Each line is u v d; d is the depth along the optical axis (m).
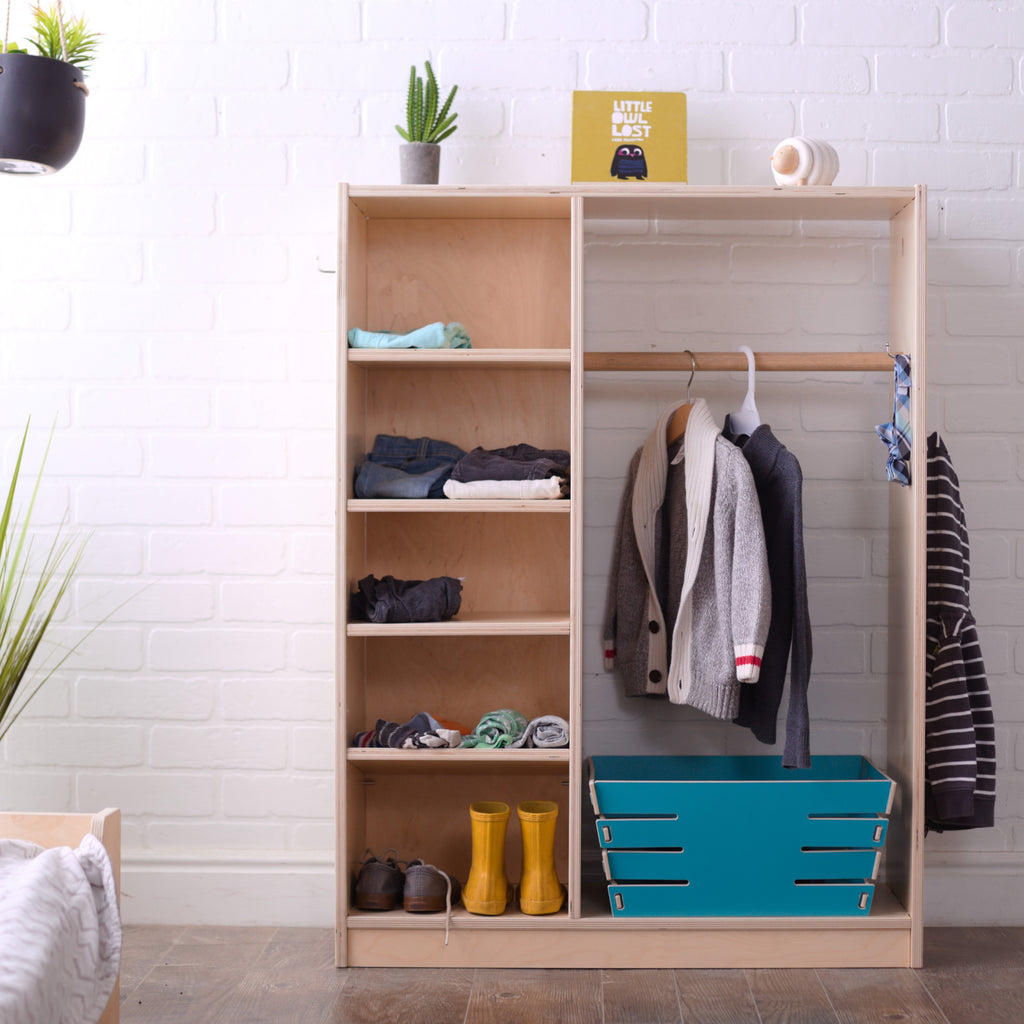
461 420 2.31
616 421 2.34
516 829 2.33
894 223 2.21
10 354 2.33
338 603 2.04
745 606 1.94
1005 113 2.32
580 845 2.08
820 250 2.33
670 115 2.17
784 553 2.05
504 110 2.31
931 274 2.33
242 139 2.32
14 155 1.72
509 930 2.06
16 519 2.33
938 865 2.31
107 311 2.33
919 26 2.32
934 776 2.08
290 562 2.34
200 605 2.34
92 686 2.34
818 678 2.34
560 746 2.07
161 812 2.34
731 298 2.33
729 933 2.06
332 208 2.32
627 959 2.06
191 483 2.34
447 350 2.04
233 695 2.34
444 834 2.33
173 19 2.32
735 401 2.34
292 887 2.31
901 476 2.09
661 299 2.33
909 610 2.11
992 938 2.22
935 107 2.32
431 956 2.06
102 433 2.34
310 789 2.34
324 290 2.33
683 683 2.09
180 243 2.33
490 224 2.30
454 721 2.27
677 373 2.34
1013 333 2.33
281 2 2.31
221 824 2.35
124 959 2.12
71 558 2.34
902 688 2.16
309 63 2.32
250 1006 1.91
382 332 2.18
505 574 2.33
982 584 2.33
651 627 2.19
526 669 2.34
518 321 2.31
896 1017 1.86
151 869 2.32
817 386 2.33
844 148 2.32
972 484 2.33
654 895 2.05
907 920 2.05
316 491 2.34
